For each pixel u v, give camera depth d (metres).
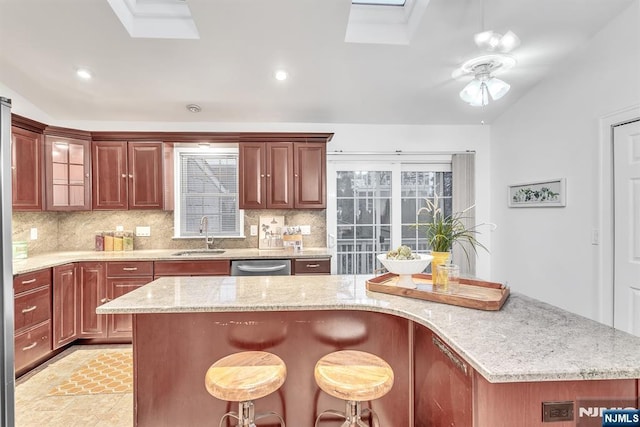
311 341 1.64
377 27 2.51
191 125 3.71
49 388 2.35
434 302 1.52
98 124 3.62
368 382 1.27
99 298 3.03
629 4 2.21
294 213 3.82
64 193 3.20
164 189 3.45
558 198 2.90
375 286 1.70
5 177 1.29
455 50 2.59
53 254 3.26
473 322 1.26
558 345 1.05
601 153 2.48
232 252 3.41
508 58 2.04
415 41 2.49
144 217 3.70
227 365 1.40
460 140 3.91
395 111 3.57
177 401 1.61
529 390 0.96
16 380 2.45
